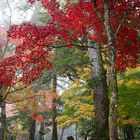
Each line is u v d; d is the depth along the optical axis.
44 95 20.22
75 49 16.69
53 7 9.73
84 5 9.21
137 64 12.74
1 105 19.09
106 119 11.59
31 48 9.69
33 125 31.20
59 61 16.19
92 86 12.05
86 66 16.47
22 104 22.53
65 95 16.45
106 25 7.90
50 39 9.61
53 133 24.73
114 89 7.55
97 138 11.47
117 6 8.88
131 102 13.54
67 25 9.47
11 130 29.45
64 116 17.16
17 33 9.23
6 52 18.06
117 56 10.29
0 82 11.24
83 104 15.36
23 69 10.59
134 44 9.81
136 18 9.48
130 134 22.38
